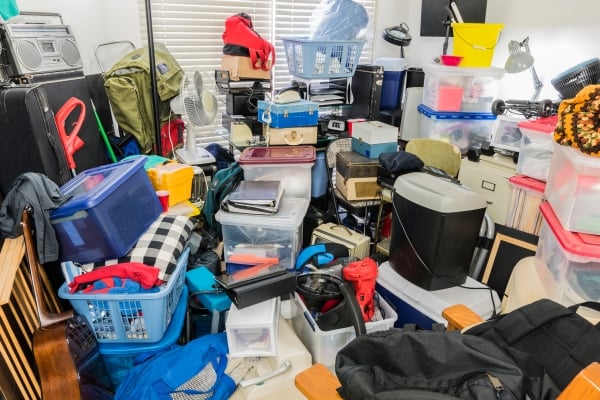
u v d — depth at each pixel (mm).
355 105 2859
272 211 1995
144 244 1627
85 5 2438
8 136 1500
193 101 2256
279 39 3098
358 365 897
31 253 1361
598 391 634
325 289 1705
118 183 1562
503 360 830
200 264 2025
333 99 2711
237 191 2094
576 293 1443
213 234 2334
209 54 2906
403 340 921
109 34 2574
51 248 1423
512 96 2594
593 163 1313
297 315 1813
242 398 1536
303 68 2502
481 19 2684
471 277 1983
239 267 2027
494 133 2355
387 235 2400
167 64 2426
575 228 1430
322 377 978
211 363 1537
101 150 2266
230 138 2561
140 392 1403
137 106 2270
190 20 2775
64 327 1323
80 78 2146
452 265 1737
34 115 1507
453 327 1212
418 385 872
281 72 3188
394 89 2895
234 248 2041
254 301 1572
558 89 1940
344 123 2633
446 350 886
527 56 2119
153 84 2174
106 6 2520
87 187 1574
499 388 809
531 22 2424
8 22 1851
